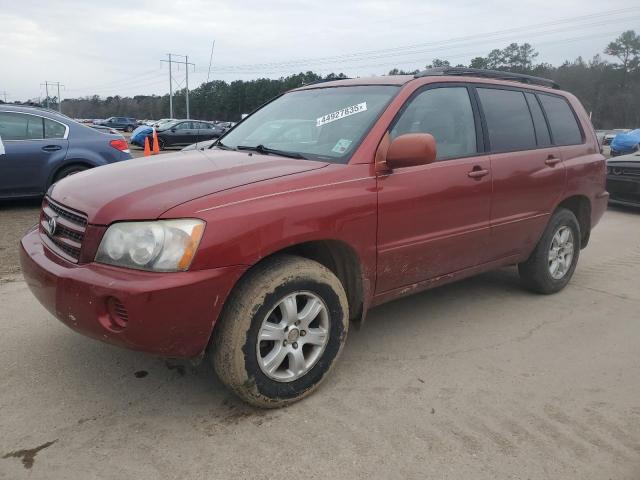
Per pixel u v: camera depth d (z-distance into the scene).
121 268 2.54
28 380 3.18
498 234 4.10
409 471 2.46
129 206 2.62
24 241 3.20
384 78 3.89
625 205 9.88
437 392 3.15
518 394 3.15
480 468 2.48
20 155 7.69
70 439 2.64
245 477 2.40
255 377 2.79
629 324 4.27
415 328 4.09
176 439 2.66
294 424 2.80
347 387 3.19
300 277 2.86
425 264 3.60
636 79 68.56
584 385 3.28
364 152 3.24
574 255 5.03
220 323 2.72
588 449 2.64
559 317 4.38
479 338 3.94
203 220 2.55
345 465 2.49
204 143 4.30
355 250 3.12
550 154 4.55
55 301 2.68
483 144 4.01
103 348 3.59
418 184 3.42
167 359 3.46
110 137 8.49
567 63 71.94
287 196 2.83
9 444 2.59
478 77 4.27
